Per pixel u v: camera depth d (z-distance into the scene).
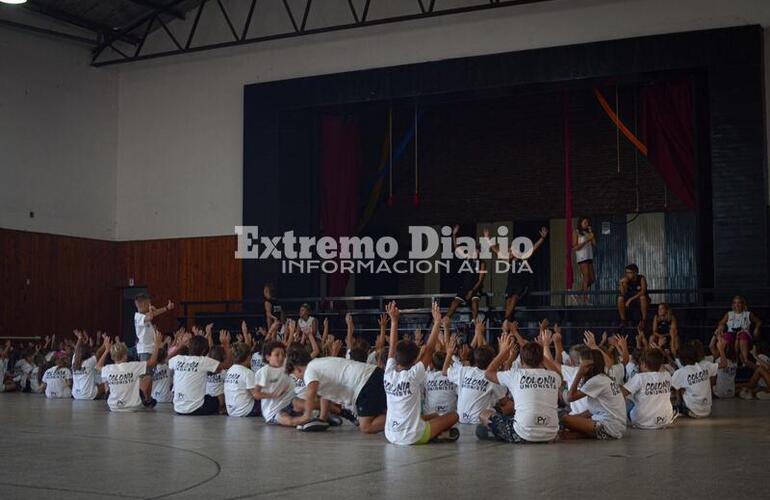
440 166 24.70
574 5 20.64
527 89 21.12
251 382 11.62
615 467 7.04
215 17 24.84
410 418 8.62
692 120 21.38
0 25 22.88
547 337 9.59
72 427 10.65
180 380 12.38
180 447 8.55
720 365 15.46
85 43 25.19
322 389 9.88
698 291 18.69
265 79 24.12
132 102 26.08
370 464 7.27
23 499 5.71
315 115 23.97
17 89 23.42
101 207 25.62
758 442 8.88
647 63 19.70
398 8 22.45
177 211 25.23
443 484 6.21
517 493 5.82
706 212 20.39
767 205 18.92
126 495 5.83
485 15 21.48
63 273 24.42
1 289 22.77
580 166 23.22
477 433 9.09
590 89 23.14
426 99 22.11
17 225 23.27
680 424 10.95
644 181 22.56
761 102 18.88
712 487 6.05
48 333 23.92
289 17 23.86
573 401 9.47
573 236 22.62
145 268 25.52
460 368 10.70
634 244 22.73
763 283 18.58
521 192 23.86
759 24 19.12
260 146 23.56
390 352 8.84
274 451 8.20
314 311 22.34
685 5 19.72
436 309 8.92
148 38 25.75
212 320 23.89
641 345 15.05
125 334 25.78
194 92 25.19
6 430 10.33
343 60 23.09
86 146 25.25
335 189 24.53
